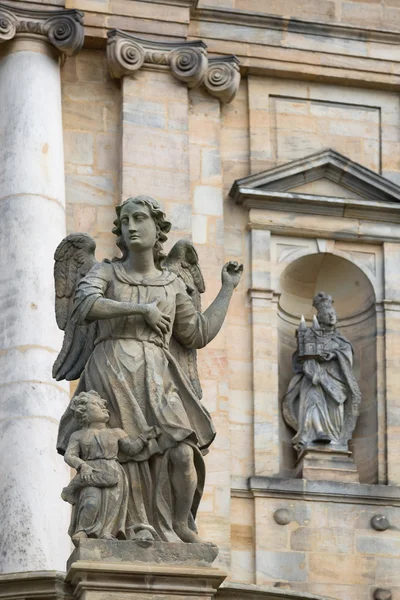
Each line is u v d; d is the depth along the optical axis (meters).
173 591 28.25
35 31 42.19
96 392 29.75
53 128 41.53
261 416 41.28
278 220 42.91
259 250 42.62
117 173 42.44
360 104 44.75
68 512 37.75
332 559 40.22
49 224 40.41
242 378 41.56
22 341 39.06
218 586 28.50
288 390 41.72
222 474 40.19
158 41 43.19
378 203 43.16
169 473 29.44
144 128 42.50
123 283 30.53
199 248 42.16
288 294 43.03
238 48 44.16
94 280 30.34
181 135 42.66
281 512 40.31
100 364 29.98
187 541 29.27
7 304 39.47
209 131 43.31
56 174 41.09
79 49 42.38
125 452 29.36
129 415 29.61
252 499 40.47
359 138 44.47
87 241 31.50
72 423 30.02
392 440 41.50
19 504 37.34
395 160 44.47
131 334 30.19
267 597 31.47
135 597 28.12
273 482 40.50
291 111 44.31
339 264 43.16
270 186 43.06
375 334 42.53
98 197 42.16
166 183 42.12
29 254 39.88
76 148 42.47
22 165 40.81
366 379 42.38
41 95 41.69
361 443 41.75
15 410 38.38
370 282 42.94
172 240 41.62
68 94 42.84
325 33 44.62
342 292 43.34
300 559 40.12
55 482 37.81
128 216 30.69
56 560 36.88
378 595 40.09
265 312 42.16
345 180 43.56
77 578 28.12
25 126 41.25
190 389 30.28
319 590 39.97
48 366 38.91
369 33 44.78
